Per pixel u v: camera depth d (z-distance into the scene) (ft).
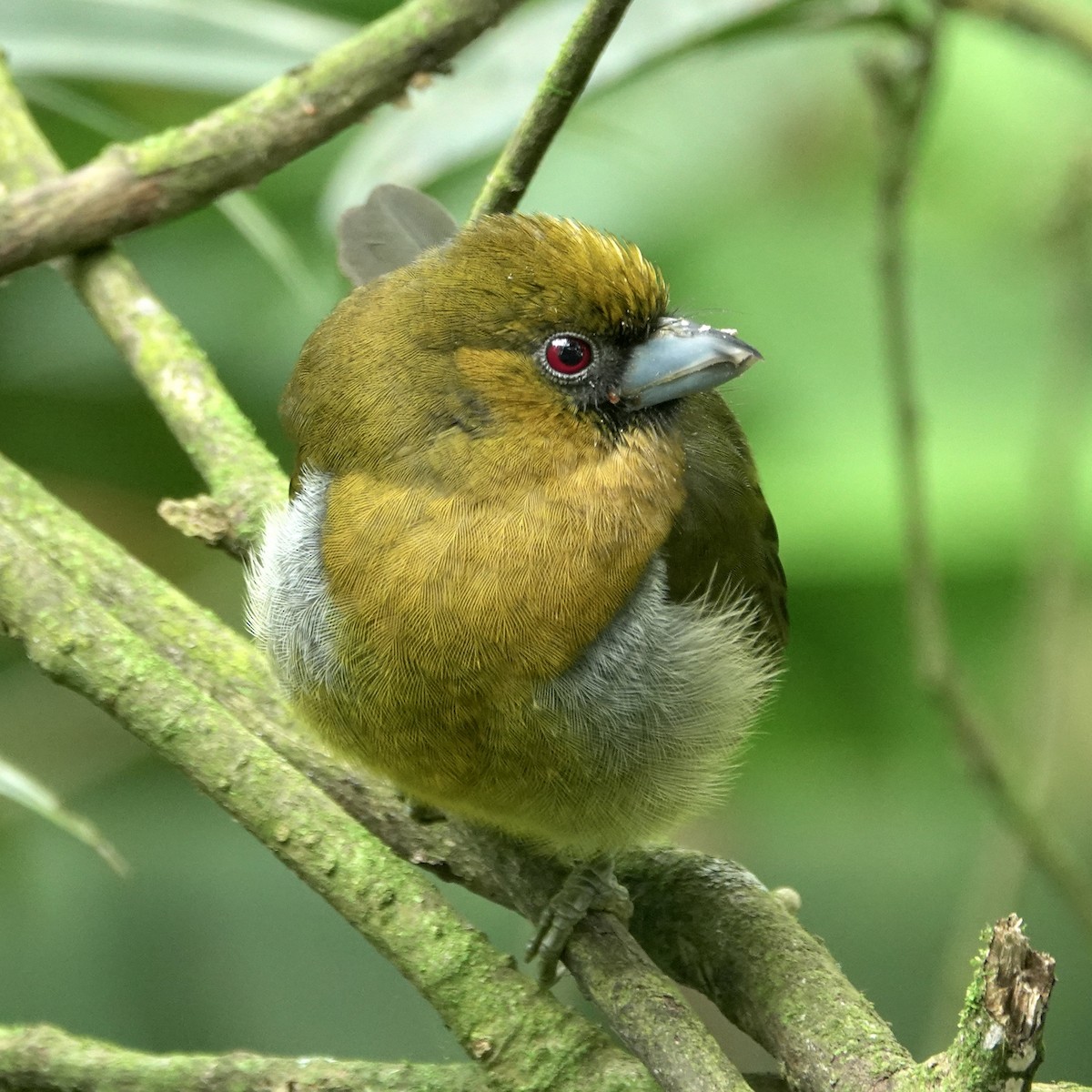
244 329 35.60
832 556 33.73
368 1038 34.24
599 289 23.67
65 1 29.78
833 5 29.99
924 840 36.73
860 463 34.78
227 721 21.85
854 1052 21.15
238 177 28.35
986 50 40.14
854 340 36.83
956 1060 18.06
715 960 22.84
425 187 37.78
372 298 24.91
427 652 23.25
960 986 30.94
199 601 36.86
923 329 37.68
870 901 36.29
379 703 23.62
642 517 23.81
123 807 35.68
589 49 24.81
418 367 23.86
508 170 25.79
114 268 28.91
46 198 27.99
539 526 23.44
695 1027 20.68
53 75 33.65
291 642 24.06
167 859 35.45
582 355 23.77
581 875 23.30
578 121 32.58
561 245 23.93
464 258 24.18
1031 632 33.04
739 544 25.99
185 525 26.53
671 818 24.49
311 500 24.30
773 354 36.65
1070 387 33.12
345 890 21.09
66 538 26.27
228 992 34.45
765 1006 22.04
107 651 21.95
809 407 35.99
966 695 32.58
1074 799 38.09
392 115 29.45
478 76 29.14
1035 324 37.40
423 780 24.16
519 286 23.73
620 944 22.34
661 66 30.40
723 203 38.50
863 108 39.83
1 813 34.91
